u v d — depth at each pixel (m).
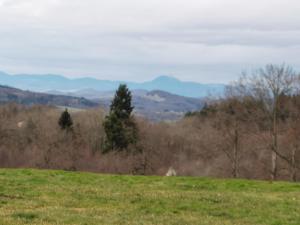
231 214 22.33
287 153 65.75
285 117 64.88
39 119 114.69
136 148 97.00
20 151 100.31
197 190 29.22
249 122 66.50
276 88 62.50
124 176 34.56
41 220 17.42
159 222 19.20
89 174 34.78
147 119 119.50
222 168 80.50
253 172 73.12
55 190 26.02
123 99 96.56
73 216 18.77
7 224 16.25
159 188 29.31
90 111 124.19
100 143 105.81
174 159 98.94
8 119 111.94
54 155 96.88
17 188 26.14
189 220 20.19
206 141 85.62
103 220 18.47
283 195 28.39
